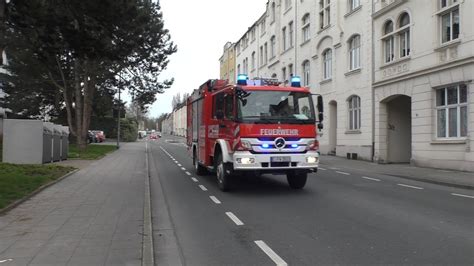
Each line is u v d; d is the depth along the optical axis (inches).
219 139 494.6
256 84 479.5
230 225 321.4
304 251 249.0
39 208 366.0
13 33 670.5
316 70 1311.5
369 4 983.6
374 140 958.4
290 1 1567.4
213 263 230.7
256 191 489.7
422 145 797.2
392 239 272.5
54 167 684.7
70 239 262.7
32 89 1608.0
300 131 451.5
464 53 687.1
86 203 392.2
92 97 1389.0
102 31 531.2
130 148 1648.6
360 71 1026.1
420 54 799.1
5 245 247.9
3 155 778.8
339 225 314.2
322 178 622.8
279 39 1696.6
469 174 647.8
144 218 326.3
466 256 234.4
